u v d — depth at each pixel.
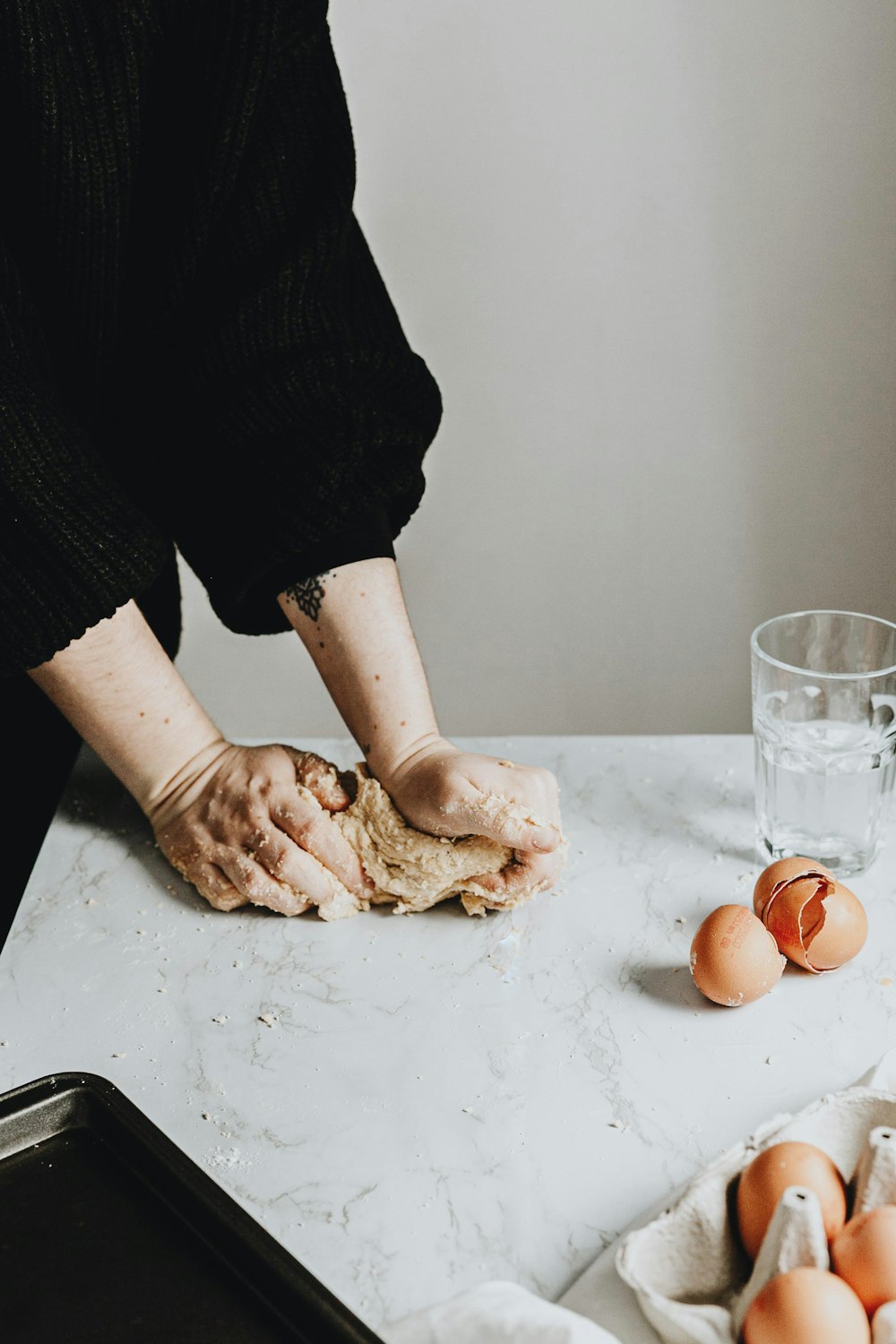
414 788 0.79
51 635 0.75
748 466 1.53
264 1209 0.60
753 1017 0.70
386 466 0.85
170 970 0.76
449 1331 0.50
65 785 0.95
